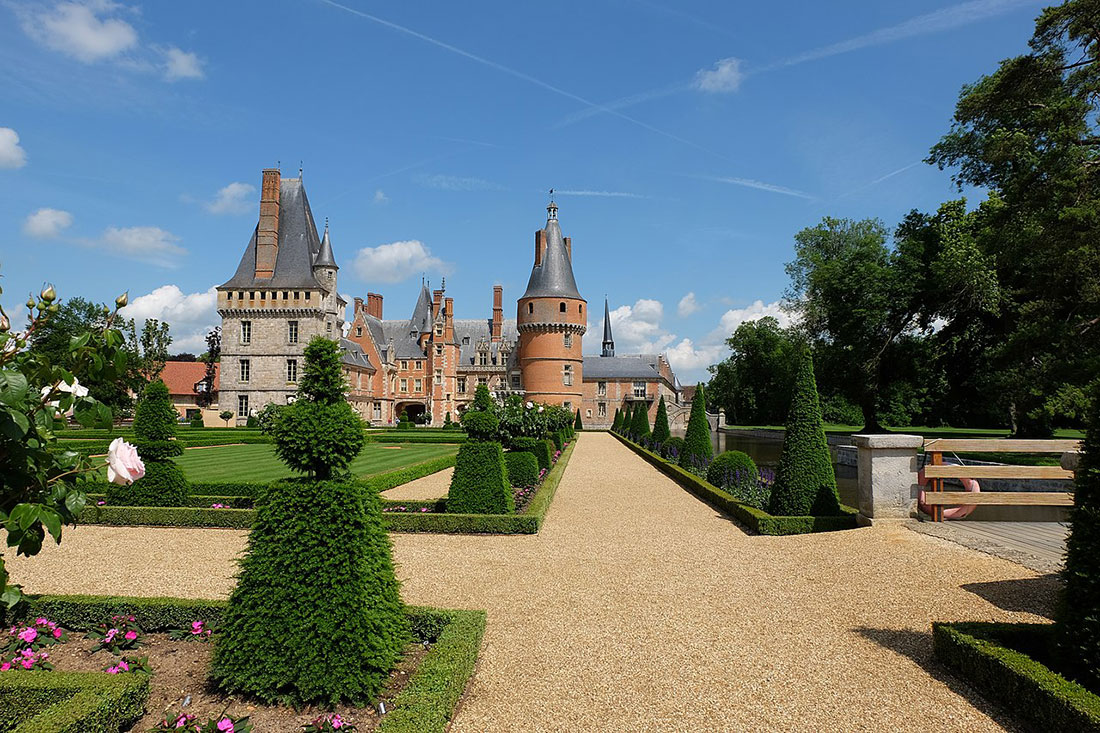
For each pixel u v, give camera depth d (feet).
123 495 44.32
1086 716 13.50
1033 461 72.74
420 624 19.94
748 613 23.91
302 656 15.51
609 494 57.41
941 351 119.65
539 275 240.12
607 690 17.78
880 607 23.79
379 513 17.65
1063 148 64.64
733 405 314.55
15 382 11.62
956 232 109.81
